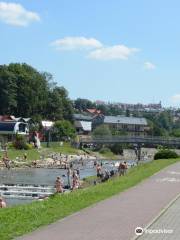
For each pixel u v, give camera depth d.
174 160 58.31
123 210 18.66
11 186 53.59
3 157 94.81
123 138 145.62
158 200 22.00
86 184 47.62
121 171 48.00
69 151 132.12
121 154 149.00
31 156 108.38
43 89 167.00
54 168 93.00
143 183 30.59
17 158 101.38
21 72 159.88
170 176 36.09
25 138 126.00
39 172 82.94
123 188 27.11
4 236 13.16
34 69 169.75
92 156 133.38
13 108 157.25
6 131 129.12
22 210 18.19
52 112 170.00
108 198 22.56
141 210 18.69
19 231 13.90
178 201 21.83
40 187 51.72
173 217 17.12
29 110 159.88
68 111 182.38
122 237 13.40
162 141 141.25
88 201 21.20
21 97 158.12
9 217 16.42
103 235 13.66
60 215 17.05
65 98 181.00
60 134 150.88
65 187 46.66
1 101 154.00
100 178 53.28
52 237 13.28
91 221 16.02
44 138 146.38
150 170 41.81
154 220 16.31
